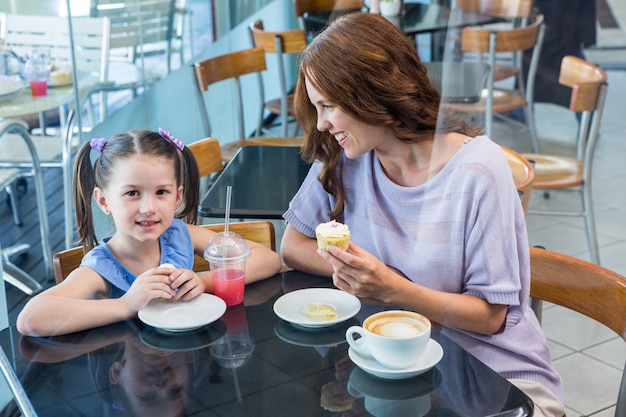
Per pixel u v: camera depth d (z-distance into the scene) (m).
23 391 0.95
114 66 2.36
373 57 1.07
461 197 1.11
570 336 2.28
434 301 1.10
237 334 1.07
